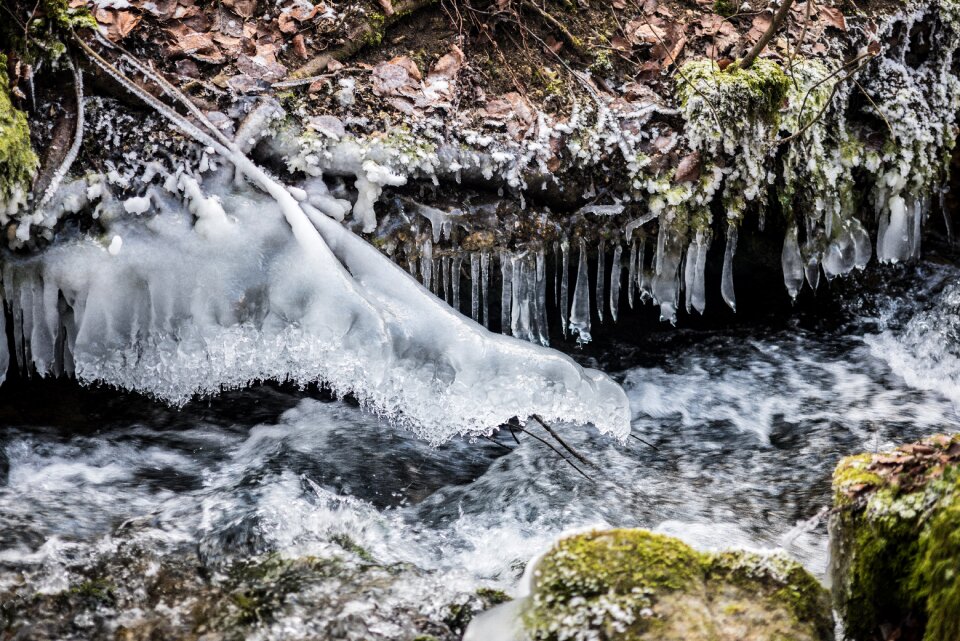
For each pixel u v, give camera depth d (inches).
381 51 170.6
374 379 143.7
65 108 146.1
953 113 197.0
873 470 99.3
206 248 142.3
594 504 144.9
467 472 157.6
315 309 142.9
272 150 149.9
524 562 127.3
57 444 152.5
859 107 188.7
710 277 205.3
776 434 171.8
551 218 166.6
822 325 210.7
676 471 158.9
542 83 174.6
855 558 95.3
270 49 160.6
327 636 107.3
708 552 96.8
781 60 183.0
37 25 145.3
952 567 83.2
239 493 140.4
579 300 171.0
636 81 177.8
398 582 117.5
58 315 143.6
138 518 133.6
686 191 168.9
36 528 127.9
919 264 209.3
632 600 89.9
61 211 140.6
